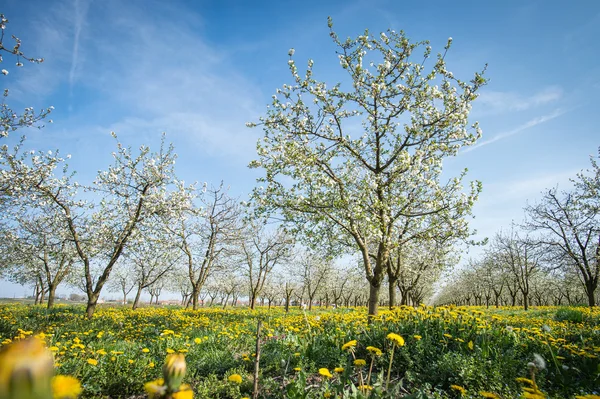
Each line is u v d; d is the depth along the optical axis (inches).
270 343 237.8
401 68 393.1
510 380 150.9
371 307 399.2
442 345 201.0
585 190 763.4
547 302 1914.4
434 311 264.8
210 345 242.8
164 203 571.5
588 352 177.6
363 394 116.9
